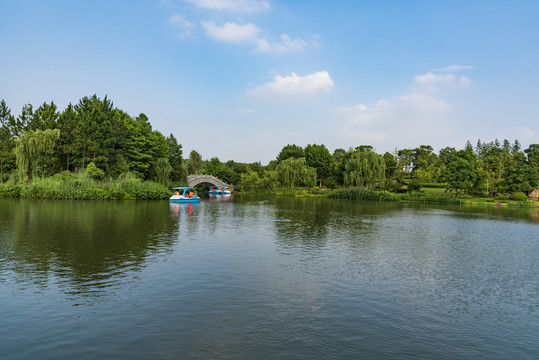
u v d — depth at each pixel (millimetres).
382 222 44125
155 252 22828
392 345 11031
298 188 123125
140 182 76062
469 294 16438
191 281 16844
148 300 14211
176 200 71938
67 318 12312
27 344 10461
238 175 159625
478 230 38969
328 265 20875
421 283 17922
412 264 22000
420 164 185250
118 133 83812
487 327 12742
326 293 15758
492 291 17016
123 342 10680
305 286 16656
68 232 29141
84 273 17656
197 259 21281
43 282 16094
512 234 36156
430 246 28359
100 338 10898
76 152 76438
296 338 11219
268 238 29578
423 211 63406
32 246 23438
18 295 14398
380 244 28484
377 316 13344
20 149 66250
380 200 93750
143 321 12188
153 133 104125
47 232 28953
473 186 111375
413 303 14945
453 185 101188
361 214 54156
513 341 11656
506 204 83000
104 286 15789
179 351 10180
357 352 10477
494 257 24750
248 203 76812
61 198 65312
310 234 32375
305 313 13328
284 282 17172
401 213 58000
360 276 18766
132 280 16750
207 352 10156
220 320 12430
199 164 143125
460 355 10594
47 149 70562
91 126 77438
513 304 15250
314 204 75938
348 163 110688
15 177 72188
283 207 65625
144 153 89750
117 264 19500
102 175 73938
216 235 30531
